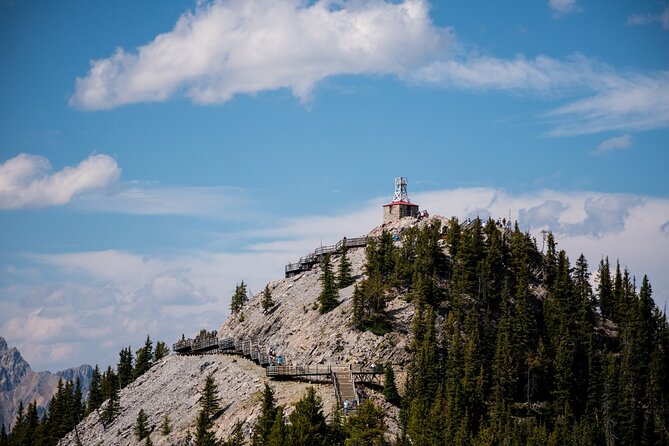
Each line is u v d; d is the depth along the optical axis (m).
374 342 164.75
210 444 147.88
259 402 155.88
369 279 178.00
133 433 186.25
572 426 155.75
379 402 150.38
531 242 194.88
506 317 170.62
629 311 185.88
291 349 177.25
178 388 193.88
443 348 163.38
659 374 171.25
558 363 165.62
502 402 152.62
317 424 131.75
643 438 158.75
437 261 186.12
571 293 181.88
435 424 135.88
